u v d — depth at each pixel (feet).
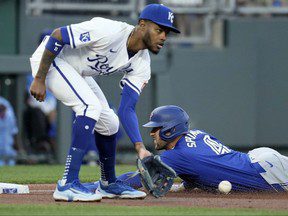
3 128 154.30
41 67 69.77
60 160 156.15
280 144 167.43
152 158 68.69
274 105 166.71
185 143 76.79
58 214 60.08
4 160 155.33
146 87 161.17
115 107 159.94
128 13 167.63
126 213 60.80
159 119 75.82
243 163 78.07
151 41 69.56
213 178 77.61
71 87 70.23
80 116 69.87
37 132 158.92
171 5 169.89
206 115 163.63
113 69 71.56
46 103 164.25
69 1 168.25
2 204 67.72
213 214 60.64
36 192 83.20
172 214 60.39
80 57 71.31
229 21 164.35
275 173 78.18
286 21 165.58
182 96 162.40
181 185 81.61
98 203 69.36
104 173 74.43
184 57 162.09
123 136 157.79
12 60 156.87
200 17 170.40
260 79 165.78
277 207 67.10
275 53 165.89
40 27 159.84
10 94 159.84
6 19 158.40
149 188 67.92
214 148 77.61
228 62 164.25
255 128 166.09
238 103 165.17
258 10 173.27
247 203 70.13
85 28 68.90
